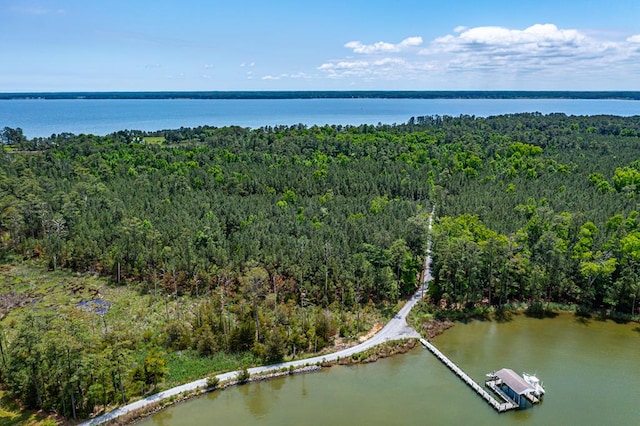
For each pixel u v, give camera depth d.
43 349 57.75
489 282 93.19
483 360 75.06
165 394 64.62
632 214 110.50
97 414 60.31
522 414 61.62
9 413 60.19
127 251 105.44
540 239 98.69
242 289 89.31
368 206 133.25
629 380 69.44
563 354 77.00
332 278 93.25
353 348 76.94
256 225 114.88
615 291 88.62
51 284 102.06
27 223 121.56
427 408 63.00
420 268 102.88
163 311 89.38
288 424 59.81
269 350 72.19
